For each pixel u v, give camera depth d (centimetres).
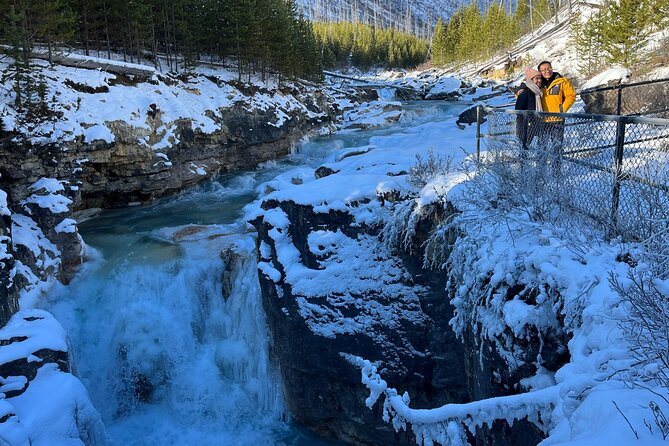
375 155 1272
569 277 487
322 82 4234
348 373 904
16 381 805
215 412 1038
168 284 1147
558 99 787
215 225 1444
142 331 1108
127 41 2580
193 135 1984
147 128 1736
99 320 1138
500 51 6238
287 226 998
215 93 2342
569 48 4097
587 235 546
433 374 869
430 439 413
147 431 1016
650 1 2556
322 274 927
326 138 2861
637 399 314
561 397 368
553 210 623
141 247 1289
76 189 1472
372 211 921
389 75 6694
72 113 1525
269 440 976
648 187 517
